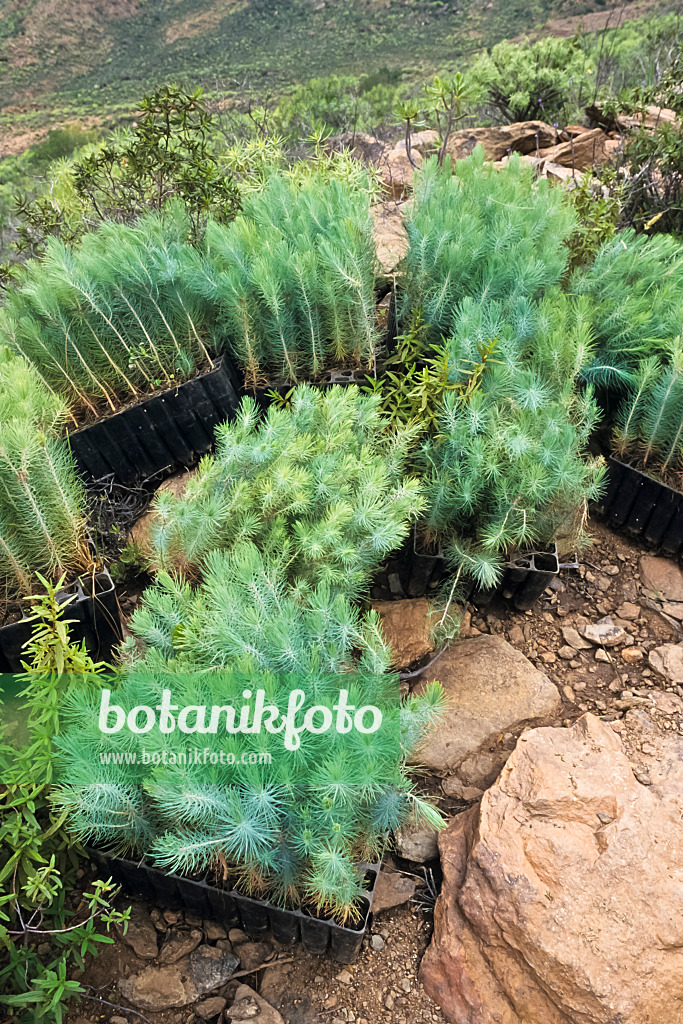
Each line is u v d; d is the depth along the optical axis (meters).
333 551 2.27
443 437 2.65
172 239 3.80
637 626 2.95
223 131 5.26
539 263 3.27
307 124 8.05
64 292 3.31
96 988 2.03
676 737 2.48
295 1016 2.02
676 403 2.97
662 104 5.44
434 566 2.86
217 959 2.11
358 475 2.42
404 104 4.65
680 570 3.17
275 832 1.78
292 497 2.38
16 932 1.86
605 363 3.41
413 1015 2.03
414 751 2.28
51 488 2.56
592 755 2.30
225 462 2.47
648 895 2.00
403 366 3.44
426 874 2.34
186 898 2.09
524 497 2.59
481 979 2.00
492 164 4.47
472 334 2.94
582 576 3.14
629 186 4.96
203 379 3.40
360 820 1.90
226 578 2.19
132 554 3.07
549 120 9.26
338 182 4.02
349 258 3.32
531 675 2.68
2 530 2.49
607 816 2.12
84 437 3.35
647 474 3.11
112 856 1.99
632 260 3.73
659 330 3.26
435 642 2.77
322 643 2.02
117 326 3.48
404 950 2.18
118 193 4.83
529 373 2.86
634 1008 1.84
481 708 2.59
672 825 2.16
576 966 1.88
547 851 2.06
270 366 3.75
